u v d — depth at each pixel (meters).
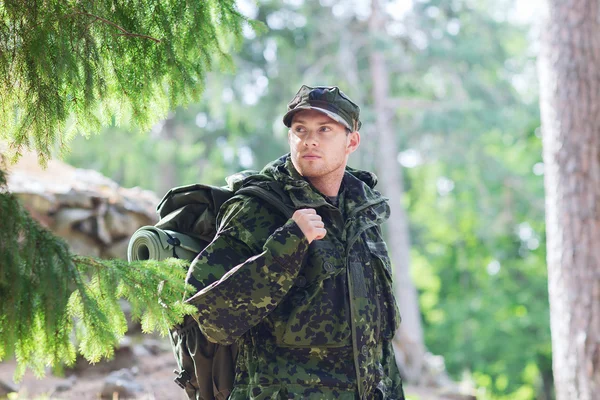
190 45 3.44
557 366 6.93
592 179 6.94
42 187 7.62
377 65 19.78
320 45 20.02
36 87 3.12
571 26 7.18
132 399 6.25
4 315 2.46
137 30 3.35
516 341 23.61
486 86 21.05
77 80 3.11
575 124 7.04
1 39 3.08
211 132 21.17
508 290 24.36
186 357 3.28
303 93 3.17
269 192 3.11
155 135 19.94
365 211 3.29
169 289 2.71
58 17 3.07
